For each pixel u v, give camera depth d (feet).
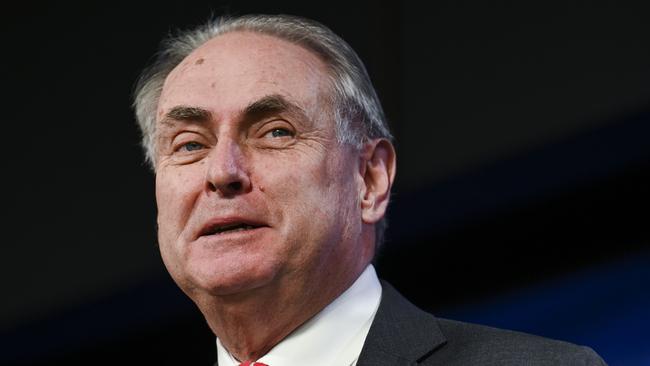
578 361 12.06
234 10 25.40
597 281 22.30
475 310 23.86
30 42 28.35
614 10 20.30
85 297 26.89
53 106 27.84
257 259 12.50
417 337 12.96
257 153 12.93
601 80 20.42
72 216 27.27
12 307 27.84
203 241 12.69
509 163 21.84
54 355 28.17
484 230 23.15
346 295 13.42
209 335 26.99
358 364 12.69
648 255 21.63
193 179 12.96
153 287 26.17
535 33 21.50
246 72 13.30
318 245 12.82
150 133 14.55
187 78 13.52
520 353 12.34
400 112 23.49
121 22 26.94
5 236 28.12
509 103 21.80
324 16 24.71
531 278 23.18
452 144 22.62
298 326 13.26
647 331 21.45
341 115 13.57
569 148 21.08
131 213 26.37
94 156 27.12
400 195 23.15
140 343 27.45
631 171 21.09
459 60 22.71
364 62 24.03
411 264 23.97
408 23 23.62
